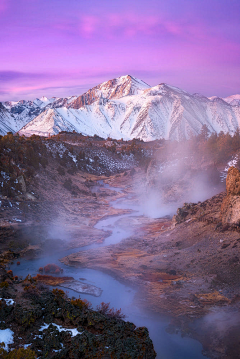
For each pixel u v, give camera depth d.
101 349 17.34
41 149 168.75
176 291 42.19
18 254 60.53
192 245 58.97
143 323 34.47
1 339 17.58
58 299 22.45
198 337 31.31
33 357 15.88
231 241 52.72
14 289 25.36
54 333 18.12
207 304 37.97
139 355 17.23
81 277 50.16
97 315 20.80
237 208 56.22
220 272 45.34
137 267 53.19
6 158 113.69
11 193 93.06
